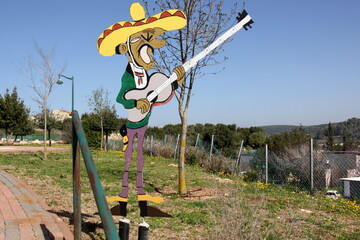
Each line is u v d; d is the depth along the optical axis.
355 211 7.75
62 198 7.41
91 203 7.06
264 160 13.80
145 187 9.65
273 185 11.66
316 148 16.20
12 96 34.84
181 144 8.87
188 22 8.33
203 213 6.41
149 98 4.62
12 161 15.20
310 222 6.27
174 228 5.50
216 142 33.19
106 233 2.16
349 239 5.34
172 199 8.12
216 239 4.39
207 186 9.78
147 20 4.71
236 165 13.97
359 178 11.19
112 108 30.88
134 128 4.62
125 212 4.55
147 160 18.19
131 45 4.65
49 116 37.66
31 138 46.22
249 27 4.85
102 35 4.62
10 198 6.70
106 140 31.03
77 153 3.55
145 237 4.49
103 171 12.84
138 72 4.64
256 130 40.66
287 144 17.70
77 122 2.77
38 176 10.67
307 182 12.50
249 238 4.12
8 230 4.61
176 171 13.84
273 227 4.93
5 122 34.03
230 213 4.50
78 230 3.54
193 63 4.73
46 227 4.79
